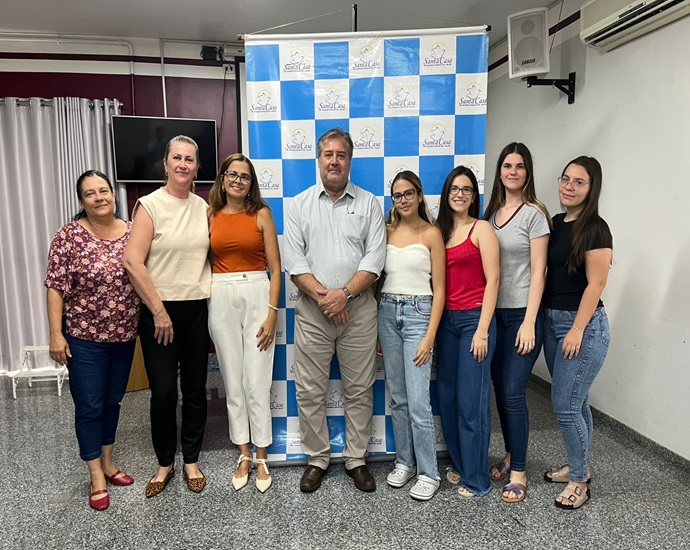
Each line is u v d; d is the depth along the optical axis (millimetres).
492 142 4559
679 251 2461
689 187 2396
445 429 2357
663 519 2090
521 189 2207
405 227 2283
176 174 2129
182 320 2213
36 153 4211
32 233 4277
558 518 2096
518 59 3254
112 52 4352
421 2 3520
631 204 2781
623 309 2850
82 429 2193
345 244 2215
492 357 2311
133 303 2174
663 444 2570
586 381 2074
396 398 2324
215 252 2273
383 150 2465
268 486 2354
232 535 2006
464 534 1994
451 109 2445
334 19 3875
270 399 2516
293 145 2461
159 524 2084
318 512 2156
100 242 2146
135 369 3834
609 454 2686
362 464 2406
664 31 2521
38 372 3898
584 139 3188
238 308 2279
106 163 4359
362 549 1909
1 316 4340
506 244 2178
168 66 4480
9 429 3115
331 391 2566
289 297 2508
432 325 2184
